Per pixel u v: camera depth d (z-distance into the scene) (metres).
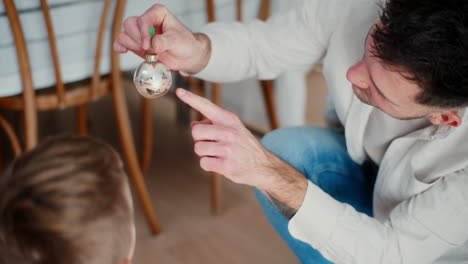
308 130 1.18
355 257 0.84
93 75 1.29
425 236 0.84
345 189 1.10
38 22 1.18
